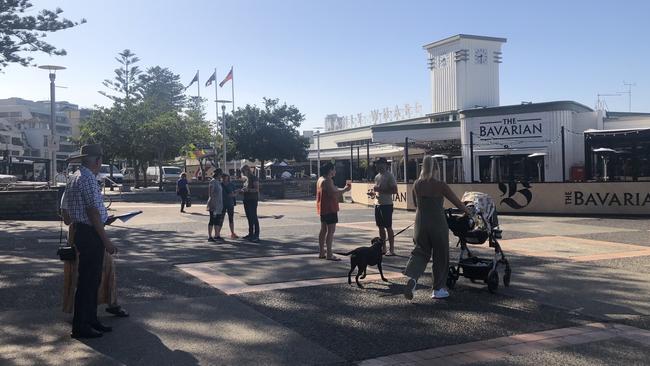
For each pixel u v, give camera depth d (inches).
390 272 349.4
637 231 574.2
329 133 2605.8
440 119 1536.7
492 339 221.3
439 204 275.9
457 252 427.2
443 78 1515.7
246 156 1921.8
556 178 1087.6
